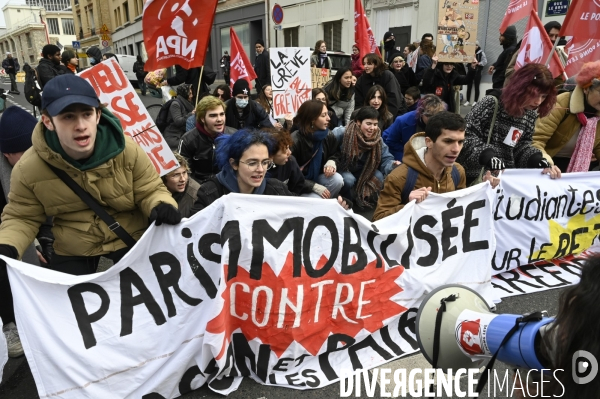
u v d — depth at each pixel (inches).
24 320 81.7
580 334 46.1
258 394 96.3
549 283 142.2
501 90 141.0
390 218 110.1
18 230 87.3
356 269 106.8
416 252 116.5
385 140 208.2
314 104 166.1
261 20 892.6
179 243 96.5
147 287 94.2
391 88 263.4
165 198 95.3
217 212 97.3
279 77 253.4
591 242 155.3
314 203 103.0
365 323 109.0
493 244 125.4
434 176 120.3
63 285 86.7
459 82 296.8
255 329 100.0
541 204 144.3
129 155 90.7
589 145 151.9
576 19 177.5
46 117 79.7
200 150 160.6
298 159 174.2
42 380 83.2
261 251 98.0
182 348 94.9
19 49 2906.0
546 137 154.6
